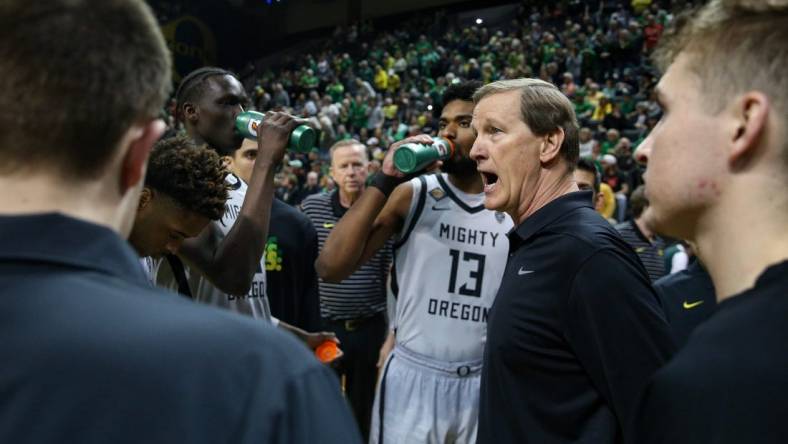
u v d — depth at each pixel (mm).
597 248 1325
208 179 1270
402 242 2051
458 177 2037
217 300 1723
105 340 511
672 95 708
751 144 638
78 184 551
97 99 538
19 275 527
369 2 22500
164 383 507
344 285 3188
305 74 18578
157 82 593
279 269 2471
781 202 630
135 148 593
